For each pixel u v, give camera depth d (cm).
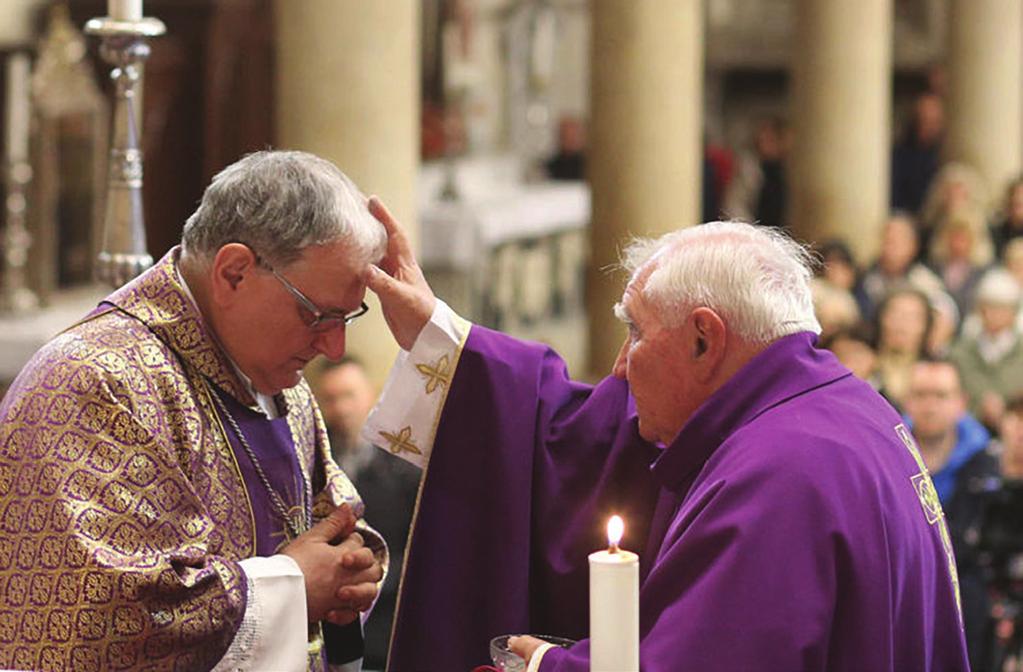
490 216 2089
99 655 454
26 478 466
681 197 1555
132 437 471
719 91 3275
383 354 1096
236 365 505
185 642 462
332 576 493
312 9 1061
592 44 1548
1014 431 1004
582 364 2138
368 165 1074
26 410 470
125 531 462
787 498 464
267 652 475
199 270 496
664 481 509
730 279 499
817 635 454
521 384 592
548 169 2542
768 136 2464
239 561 489
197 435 488
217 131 1783
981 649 923
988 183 2420
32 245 1416
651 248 530
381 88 1071
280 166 488
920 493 501
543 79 2652
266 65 1806
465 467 590
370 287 577
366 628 883
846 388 507
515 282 2234
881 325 1220
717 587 457
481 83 2528
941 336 1244
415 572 591
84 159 1495
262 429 509
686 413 513
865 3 1995
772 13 3228
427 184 2203
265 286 484
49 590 457
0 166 1398
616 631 396
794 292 508
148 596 456
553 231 2358
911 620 483
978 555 932
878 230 2031
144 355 484
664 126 1538
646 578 515
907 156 2473
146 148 1734
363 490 918
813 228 2031
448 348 590
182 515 477
